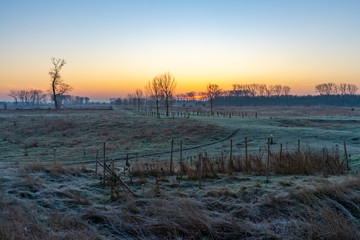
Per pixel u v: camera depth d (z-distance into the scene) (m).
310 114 68.44
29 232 5.92
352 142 24.11
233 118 48.06
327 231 6.09
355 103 159.62
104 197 8.33
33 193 8.13
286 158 12.30
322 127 38.31
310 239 5.92
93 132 34.56
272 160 12.65
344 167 11.75
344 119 46.66
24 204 7.21
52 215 6.81
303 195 7.65
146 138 29.36
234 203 7.62
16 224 6.00
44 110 82.00
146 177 10.82
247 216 6.94
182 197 7.97
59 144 26.39
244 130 31.44
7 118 50.88
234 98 180.00
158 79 55.47
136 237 6.23
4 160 18.69
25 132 34.19
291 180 9.90
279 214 6.99
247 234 6.20
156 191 8.61
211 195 8.32
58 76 84.00
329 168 11.50
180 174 10.94
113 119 46.62
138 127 37.47
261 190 8.47
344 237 5.91
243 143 24.66
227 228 6.40
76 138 29.98
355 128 35.69
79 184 9.54
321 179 9.39
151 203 7.48
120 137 30.39
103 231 6.37
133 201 7.68
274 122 41.16
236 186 9.23
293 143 23.75
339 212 6.81
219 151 21.09
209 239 6.14
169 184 9.59
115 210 7.22
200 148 23.30
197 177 10.52
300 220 6.61
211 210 7.34
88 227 6.46
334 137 26.58
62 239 5.78
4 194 7.82
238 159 12.80
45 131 34.62
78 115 58.56
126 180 10.22
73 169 11.66
